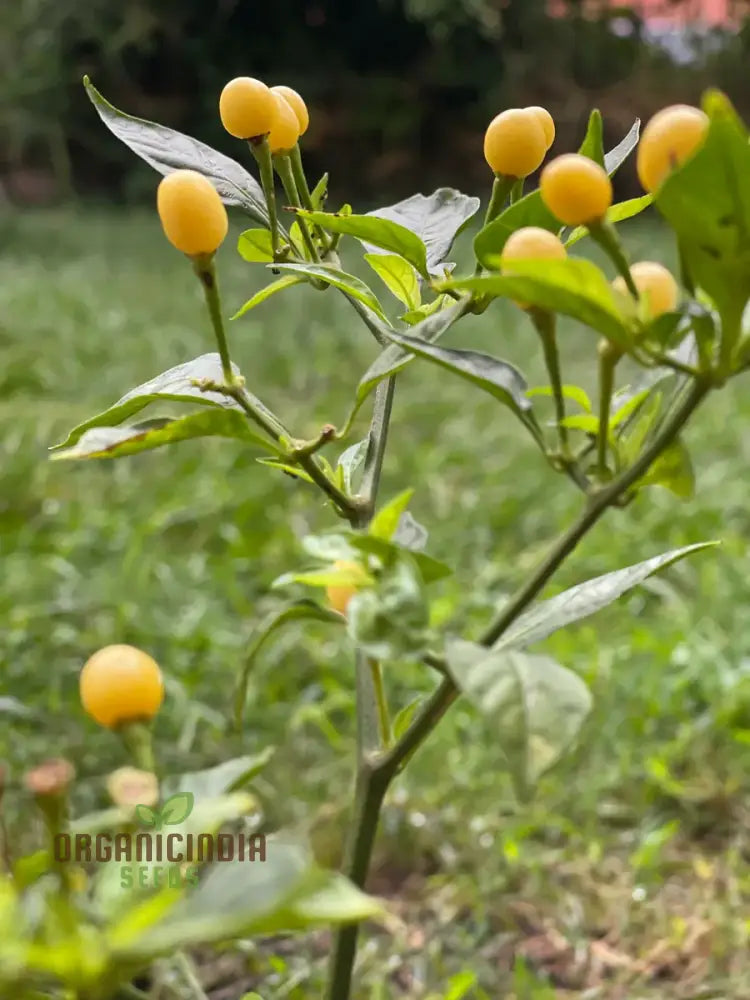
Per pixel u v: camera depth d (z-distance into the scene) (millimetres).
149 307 1835
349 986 287
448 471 1191
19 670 762
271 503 1106
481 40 3248
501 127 269
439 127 3369
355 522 283
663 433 231
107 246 2477
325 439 268
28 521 1093
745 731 700
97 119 3324
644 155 219
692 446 1221
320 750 728
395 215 334
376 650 218
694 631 808
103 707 222
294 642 817
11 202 3230
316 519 1062
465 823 638
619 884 597
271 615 261
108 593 872
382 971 515
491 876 596
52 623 854
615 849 639
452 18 3154
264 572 950
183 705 725
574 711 205
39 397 1373
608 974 543
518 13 3225
